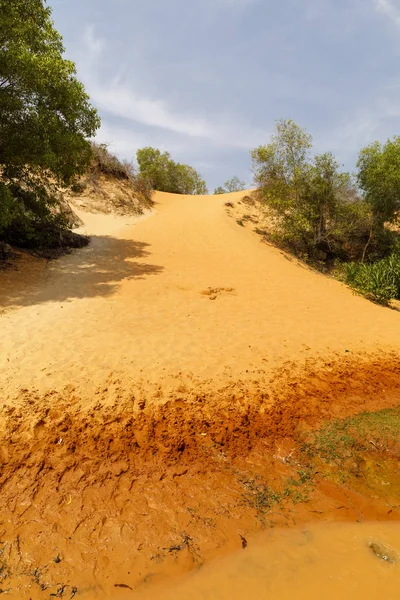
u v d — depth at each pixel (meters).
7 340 6.44
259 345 7.50
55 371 5.72
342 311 10.24
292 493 4.04
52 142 10.48
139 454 4.38
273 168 18.39
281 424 5.17
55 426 4.63
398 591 2.96
